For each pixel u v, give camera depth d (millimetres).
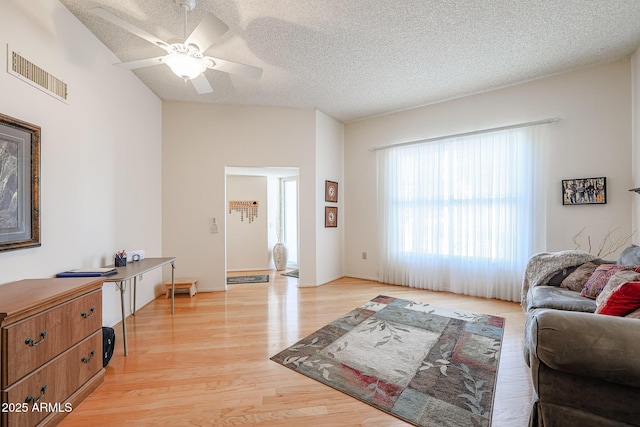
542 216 3279
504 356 2178
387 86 3576
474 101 3805
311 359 2154
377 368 2021
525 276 2738
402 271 4371
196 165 4004
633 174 2854
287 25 2391
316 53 2828
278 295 3889
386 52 2814
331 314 3133
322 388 1800
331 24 2383
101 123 2633
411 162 4277
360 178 4883
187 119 3973
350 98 3951
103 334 2035
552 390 1159
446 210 3982
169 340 2490
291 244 6074
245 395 1731
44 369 1421
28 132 1834
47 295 1460
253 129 4172
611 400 1065
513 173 3467
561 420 1130
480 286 3732
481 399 1678
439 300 3611
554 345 1110
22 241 1784
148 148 3537
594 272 2191
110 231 2773
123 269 2465
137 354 2240
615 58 2916
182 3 2076
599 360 1038
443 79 3393
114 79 2830
